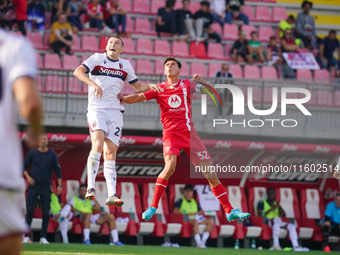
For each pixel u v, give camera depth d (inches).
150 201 1961.1
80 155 1884.8
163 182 999.6
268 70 2481.5
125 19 2456.9
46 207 1571.1
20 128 1798.7
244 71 2445.9
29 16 2341.3
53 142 1825.8
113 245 1674.5
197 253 1382.9
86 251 1261.1
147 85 1053.2
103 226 1770.4
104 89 1013.8
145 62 2357.3
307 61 2532.0
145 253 1288.1
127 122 1924.2
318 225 2027.6
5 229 348.2
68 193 1860.2
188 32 2534.5
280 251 1680.6
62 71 1962.4
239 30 2691.9
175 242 1959.9
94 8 2443.4
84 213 1734.7
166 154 997.2
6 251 350.6
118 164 1948.8
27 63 339.9
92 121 1016.2
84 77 990.4
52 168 1590.8
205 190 2001.7
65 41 2262.6
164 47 2481.5
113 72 1018.7
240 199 2017.7
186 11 2544.3
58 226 1743.4
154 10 2672.2
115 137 1030.4
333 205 1953.7
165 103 1006.4
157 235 1840.6
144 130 1951.3
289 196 2092.8
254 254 1459.2
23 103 327.0
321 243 2084.2
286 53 2524.6
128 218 1836.9
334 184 2108.8
